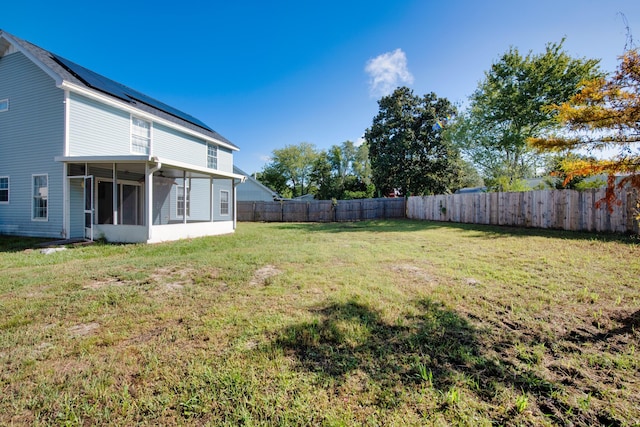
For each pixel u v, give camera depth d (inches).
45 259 225.0
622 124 116.7
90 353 87.5
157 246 288.5
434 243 289.6
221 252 251.1
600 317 107.9
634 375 73.1
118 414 62.2
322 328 101.7
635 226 273.7
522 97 596.4
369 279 163.0
